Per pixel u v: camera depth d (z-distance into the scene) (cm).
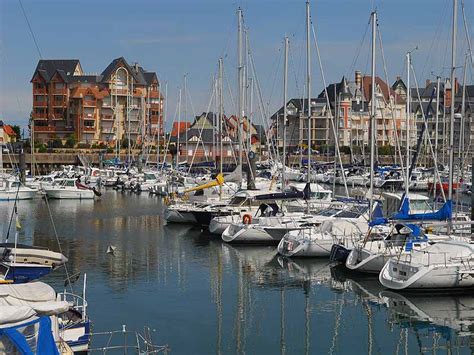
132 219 5203
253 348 2127
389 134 12838
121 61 13225
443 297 2683
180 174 7719
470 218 3916
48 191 6812
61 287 2838
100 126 13088
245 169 6291
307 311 2527
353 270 3077
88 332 1902
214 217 4359
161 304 2609
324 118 13300
